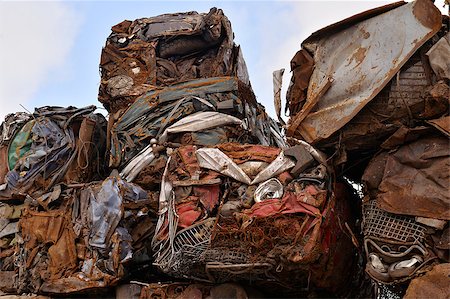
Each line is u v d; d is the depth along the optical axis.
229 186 3.67
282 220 3.46
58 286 4.06
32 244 4.21
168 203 3.76
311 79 3.57
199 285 3.89
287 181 3.62
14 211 4.53
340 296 4.06
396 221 3.25
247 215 3.46
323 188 3.60
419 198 3.18
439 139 3.23
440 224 3.11
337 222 3.69
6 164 4.68
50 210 4.29
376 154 3.43
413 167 3.26
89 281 4.02
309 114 3.55
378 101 3.36
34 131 4.68
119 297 4.04
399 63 3.29
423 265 3.16
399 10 3.35
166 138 4.45
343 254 3.83
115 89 4.90
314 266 3.61
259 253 3.48
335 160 3.62
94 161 4.82
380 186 3.31
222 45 5.20
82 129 4.72
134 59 4.97
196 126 4.43
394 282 3.23
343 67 3.47
